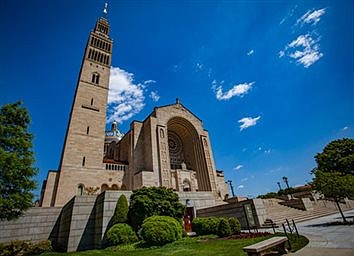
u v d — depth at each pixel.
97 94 44.44
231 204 21.66
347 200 43.94
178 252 11.23
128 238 15.61
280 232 14.84
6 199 13.82
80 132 38.56
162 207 17.69
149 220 15.38
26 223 20.86
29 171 15.07
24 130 16.59
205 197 25.22
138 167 40.19
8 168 14.07
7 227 19.83
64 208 22.27
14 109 16.52
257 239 12.38
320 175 18.64
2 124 15.86
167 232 14.45
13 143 15.09
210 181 43.75
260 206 20.44
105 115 43.16
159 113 44.97
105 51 51.66
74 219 18.25
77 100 41.19
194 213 23.33
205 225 17.50
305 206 28.34
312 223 19.53
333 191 16.98
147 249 13.12
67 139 36.69
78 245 17.53
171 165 47.88
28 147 15.88
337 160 37.34
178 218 18.08
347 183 16.66
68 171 34.31
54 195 32.72
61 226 21.27
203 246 12.23
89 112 41.38
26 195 14.81
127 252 12.72
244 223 20.05
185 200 23.45
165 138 42.47
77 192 33.81
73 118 39.00
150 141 40.47
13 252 16.12
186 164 49.50
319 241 10.52
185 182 42.44
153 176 36.47
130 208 17.86
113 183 37.94
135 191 19.20
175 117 47.56
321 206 34.69
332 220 20.22
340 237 10.96
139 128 44.47
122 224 16.67
